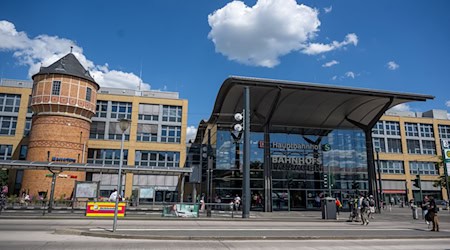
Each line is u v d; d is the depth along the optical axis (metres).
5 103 45.00
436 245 11.73
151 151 45.91
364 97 31.72
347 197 33.75
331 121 36.84
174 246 10.39
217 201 30.91
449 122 66.88
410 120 65.12
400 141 63.81
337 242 12.17
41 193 35.16
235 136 33.25
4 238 11.21
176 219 21.75
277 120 36.00
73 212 23.44
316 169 33.75
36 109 37.31
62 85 37.22
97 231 12.97
